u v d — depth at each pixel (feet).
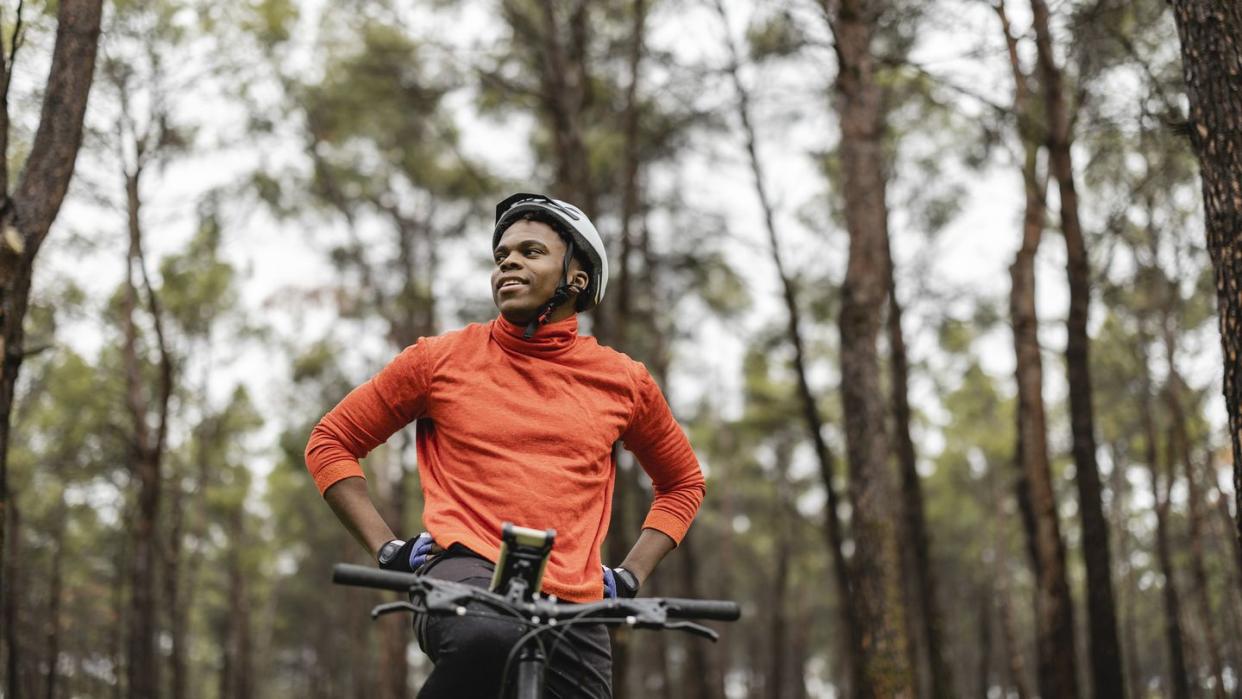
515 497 8.27
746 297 74.02
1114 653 42.63
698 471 9.69
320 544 127.95
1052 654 46.78
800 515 106.83
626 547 73.10
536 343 8.82
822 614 164.76
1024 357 51.31
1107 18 43.16
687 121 62.18
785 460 111.04
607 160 67.21
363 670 115.24
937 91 53.62
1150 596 78.33
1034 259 52.31
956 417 99.66
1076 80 46.57
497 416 8.54
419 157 74.28
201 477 83.87
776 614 110.83
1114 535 81.35
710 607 7.47
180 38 55.52
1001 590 89.92
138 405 59.11
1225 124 17.75
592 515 8.57
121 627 86.17
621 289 63.72
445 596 6.84
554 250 8.96
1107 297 57.26
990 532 114.83
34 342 61.67
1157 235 54.54
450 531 8.13
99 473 73.10
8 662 56.59
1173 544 72.02
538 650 7.28
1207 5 18.21
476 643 7.52
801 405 84.07
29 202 22.90
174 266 67.62
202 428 78.89
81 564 84.64
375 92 64.69
